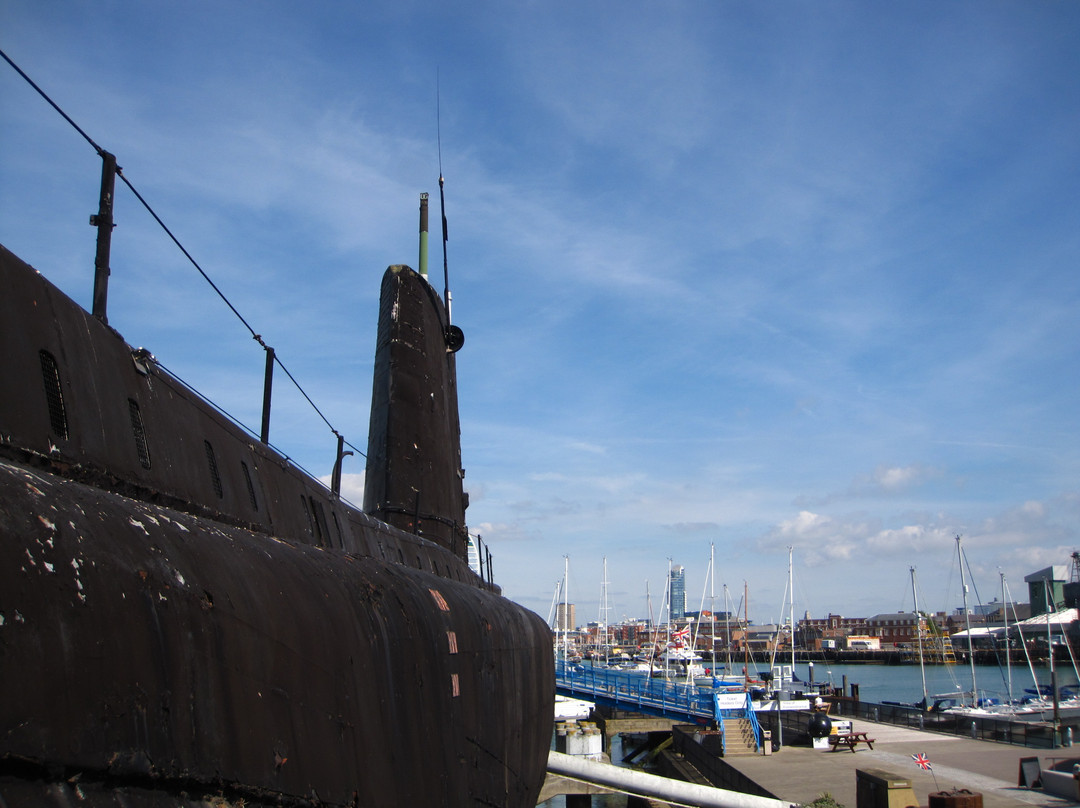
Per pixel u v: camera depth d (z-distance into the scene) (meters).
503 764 12.98
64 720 3.73
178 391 6.82
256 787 5.31
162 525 5.29
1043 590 159.75
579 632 198.12
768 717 39.66
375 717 7.54
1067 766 25.02
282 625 6.01
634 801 34.31
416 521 14.29
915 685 113.38
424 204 17.45
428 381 15.21
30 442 4.71
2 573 3.55
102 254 5.92
